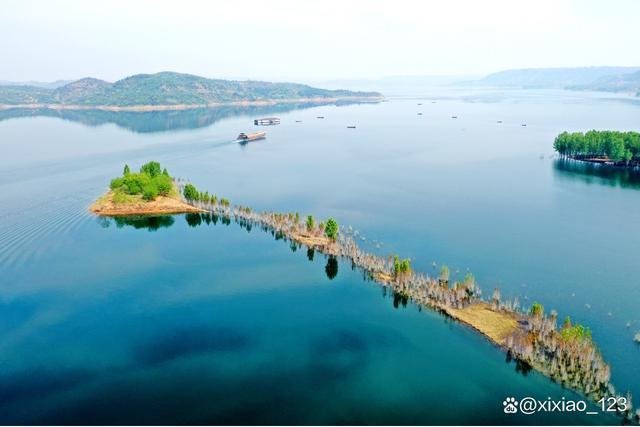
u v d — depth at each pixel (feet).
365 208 654.12
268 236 558.56
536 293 405.80
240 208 623.36
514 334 342.44
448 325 364.58
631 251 488.85
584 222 579.89
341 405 284.20
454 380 304.91
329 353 335.67
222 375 313.32
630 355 322.55
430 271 451.12
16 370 319.27
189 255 504.43
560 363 307.37
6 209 654.94
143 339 354.74
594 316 369.91
